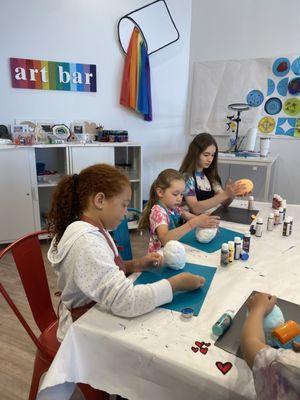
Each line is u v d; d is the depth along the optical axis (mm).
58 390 757
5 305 2018
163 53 3373
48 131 3018
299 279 1015
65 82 3057
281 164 3242
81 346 768
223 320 762
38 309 1226
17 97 2936
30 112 3010
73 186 954
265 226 1519
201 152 1848
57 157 3182
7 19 2764
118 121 3371
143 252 2805
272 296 801
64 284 915
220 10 3223
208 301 878
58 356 746
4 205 2744
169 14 3291
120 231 1582
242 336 665
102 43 3117
